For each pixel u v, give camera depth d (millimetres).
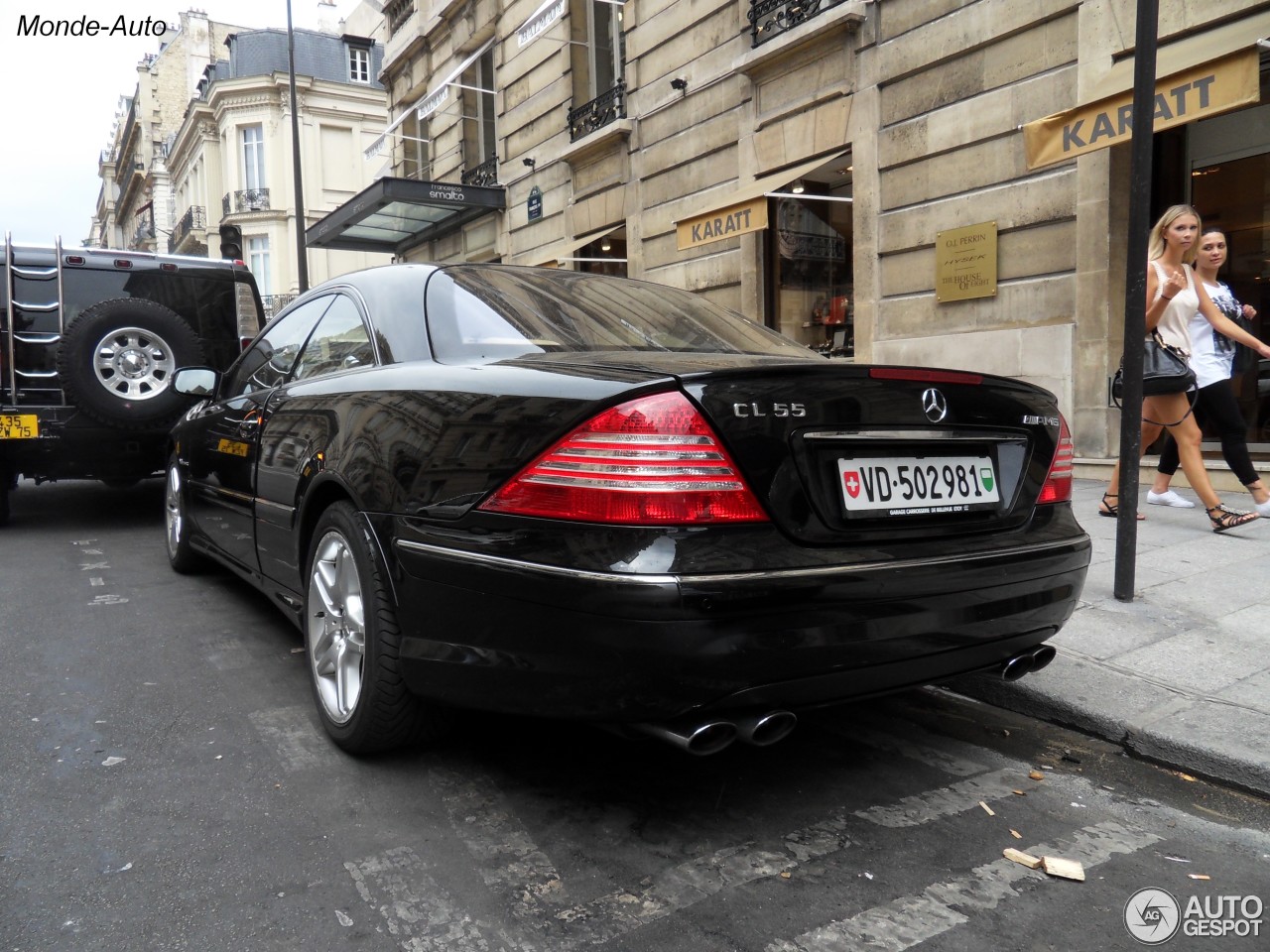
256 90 40188
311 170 41031
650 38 13336
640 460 2008
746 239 11789
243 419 4039
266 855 2246
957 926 1975
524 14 17172
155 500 9141
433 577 2383
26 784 2641
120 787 2617
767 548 2057
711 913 2008
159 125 60688
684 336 3047
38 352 7055
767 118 11195
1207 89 5875
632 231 14086
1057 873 2172
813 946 1899
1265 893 2123
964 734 3068
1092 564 4664
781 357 2957
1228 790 2664
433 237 21641
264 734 3004
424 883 2127
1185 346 5207
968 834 2381
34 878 2145
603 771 2729
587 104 15016
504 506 2195
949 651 2316
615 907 2031
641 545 1981
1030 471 2641
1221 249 5188
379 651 2578
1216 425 5391
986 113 8508
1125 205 7543
